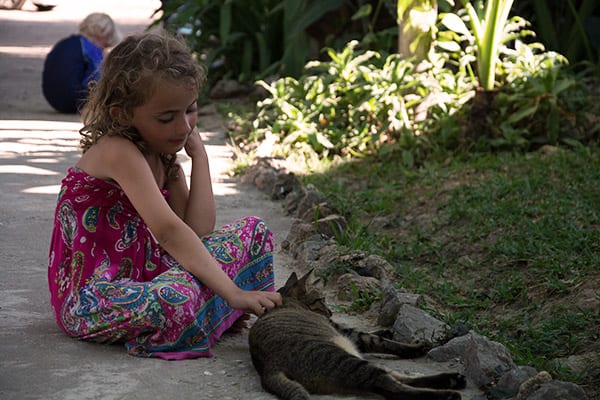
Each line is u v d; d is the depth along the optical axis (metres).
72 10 27.45
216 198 7.64
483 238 6.07
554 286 5.07
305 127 9.12
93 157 4.18
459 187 7.26
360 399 3.57
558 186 7.02
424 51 9.09
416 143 8.57
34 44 20.14
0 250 5.94
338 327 4.25
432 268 5.74
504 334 4.62
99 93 4.13
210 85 13.42
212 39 14.10
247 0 13.16
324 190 7.66
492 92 8.53
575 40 11.44
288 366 3.62
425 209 6.93
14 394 3.65
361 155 8.81
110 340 4.20
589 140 8.84
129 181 4.10
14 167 8.61
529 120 8.78
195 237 4.13
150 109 4.03
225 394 3.69
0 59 17.78
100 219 4.25
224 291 4.08
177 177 4.55
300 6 11.45
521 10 12.11
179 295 4.04
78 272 4.24
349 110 9.36
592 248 5.60
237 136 10.14
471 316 4.84
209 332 4.26
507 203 6.61
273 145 9.23
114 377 3.85
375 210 7.07
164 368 3.97
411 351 4.17
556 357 4.28
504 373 3.75
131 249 4.32
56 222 4.35
